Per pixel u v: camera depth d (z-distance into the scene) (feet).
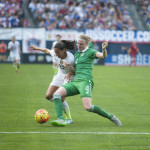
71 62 59.72
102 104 84.58
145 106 81.97
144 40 242.99
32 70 182.39
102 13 263.49
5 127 57.36
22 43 230.07
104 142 48.57
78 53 59.57
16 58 167.02
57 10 260.01
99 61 243.19
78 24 254.27
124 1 283.59
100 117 67.97
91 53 57.82
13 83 124.06
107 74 170.71
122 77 156.66
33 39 230.68
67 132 54.13
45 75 155.84
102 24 258.37
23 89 108.37
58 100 57.82
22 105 80.18
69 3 264.11
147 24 272.10
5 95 95.61
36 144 47.21
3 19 245.04
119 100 91.30
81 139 50.06
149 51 244.42
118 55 242.78
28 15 256.52
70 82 59.31
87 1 270.67
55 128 57.00
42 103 83.25
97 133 53.72
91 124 61.05
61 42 59.21
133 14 277.64
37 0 261.44
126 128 57.82
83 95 56.80
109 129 56.75
